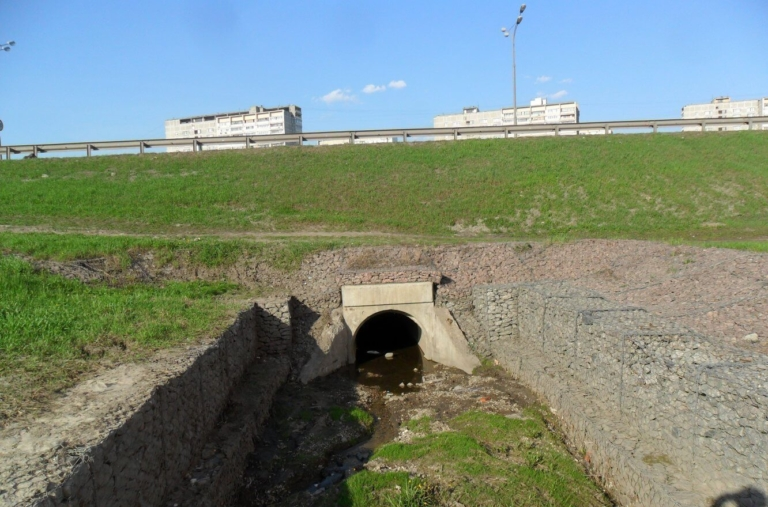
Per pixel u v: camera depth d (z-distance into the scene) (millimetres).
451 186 22469
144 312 10023
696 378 7215
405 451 9102
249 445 9016
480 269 15930
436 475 8219
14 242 14078
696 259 13641
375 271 14883
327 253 16031
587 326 10266
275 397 11523
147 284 13703
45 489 4258
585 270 15578
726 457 6613
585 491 7898
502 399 11414
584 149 25375
